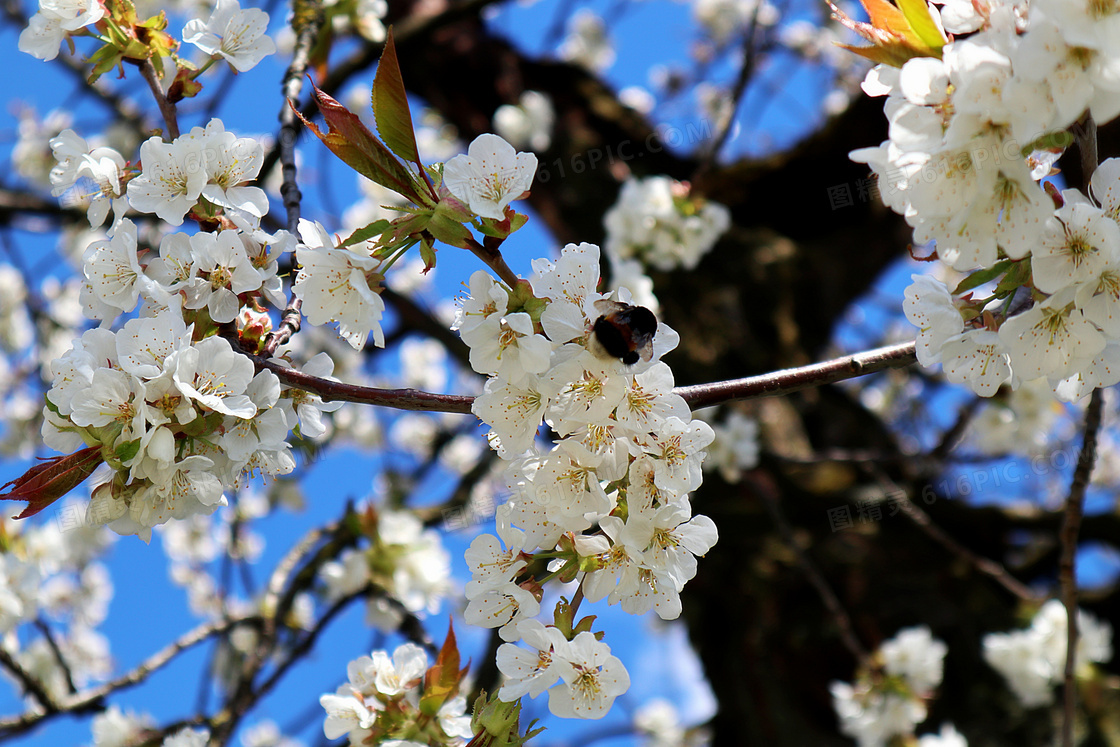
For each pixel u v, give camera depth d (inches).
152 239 179.2
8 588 153.0
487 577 68.1
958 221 55.2
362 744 92.2
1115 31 49.7
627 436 62.9
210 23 84.0
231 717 145.6
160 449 62.4
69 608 286.5
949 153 55.0
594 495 61.6
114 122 253.8
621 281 156.3
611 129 273.4
